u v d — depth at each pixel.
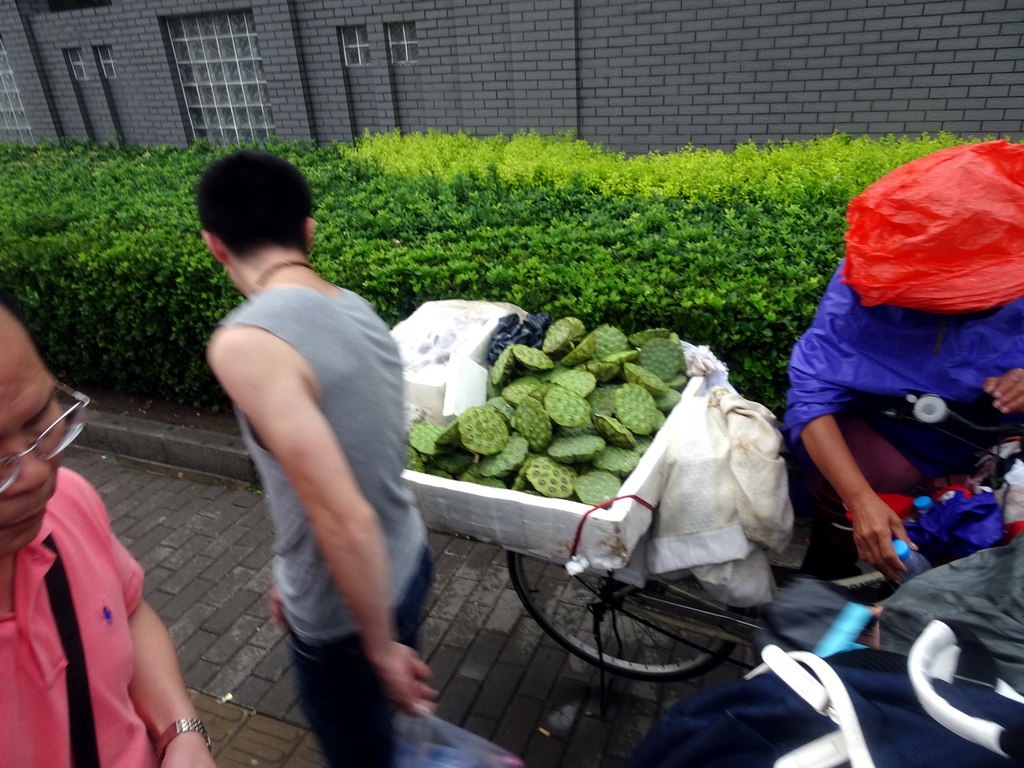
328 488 1.43
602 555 2.21
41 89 11.48
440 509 2.41
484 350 3.16
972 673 1.17
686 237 4.73
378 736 1.98
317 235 5.29
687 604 2.64
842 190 5.61
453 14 8.28
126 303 4.89
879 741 1.04
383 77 8.98
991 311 2.12
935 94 6.66
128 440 4.91
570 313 3.85
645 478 2.27
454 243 4.99
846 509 2.44
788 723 1.16
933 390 2.20
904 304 2.06
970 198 1.93
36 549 1.20
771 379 3.60
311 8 9.02
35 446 1.07
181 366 5.03
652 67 7.58
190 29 10.18
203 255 4.75
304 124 9.65
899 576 2.16
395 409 1.76
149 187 7.83
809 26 6.86
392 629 1.61
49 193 7.80
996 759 0.98
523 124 8.41
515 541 2.34
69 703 1.20
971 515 2.17
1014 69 6.32
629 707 2.91
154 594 3.73
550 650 3.20
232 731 2.92
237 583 3.77
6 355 1.02
